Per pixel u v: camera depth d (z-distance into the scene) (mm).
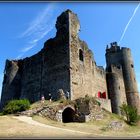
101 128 19859
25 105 23859
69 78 31938
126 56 53719
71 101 27234
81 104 26547
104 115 27375
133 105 48938
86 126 20312
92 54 41094
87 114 25109
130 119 28016
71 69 32812
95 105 26688
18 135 12266
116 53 55094
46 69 37219
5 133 12859
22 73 45062
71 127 18719
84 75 35781
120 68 51375
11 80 44812
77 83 33125
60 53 35438
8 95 43625
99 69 42844
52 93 33719
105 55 57438
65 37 35875
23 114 21875
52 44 38031
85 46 38906
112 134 16578
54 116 23469
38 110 22922
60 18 38406
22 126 15328
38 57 41062
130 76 51719
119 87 45625
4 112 23719
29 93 39469
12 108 23484
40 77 38062
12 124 15914
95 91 38531
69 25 36188
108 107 35219
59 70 34188
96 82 39875
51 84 34656
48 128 15672
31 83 40062
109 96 43656
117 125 21984
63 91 31922
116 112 41656
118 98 43500
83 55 37281
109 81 44906
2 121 16969
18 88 44094
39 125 16891
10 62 47031
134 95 50062
